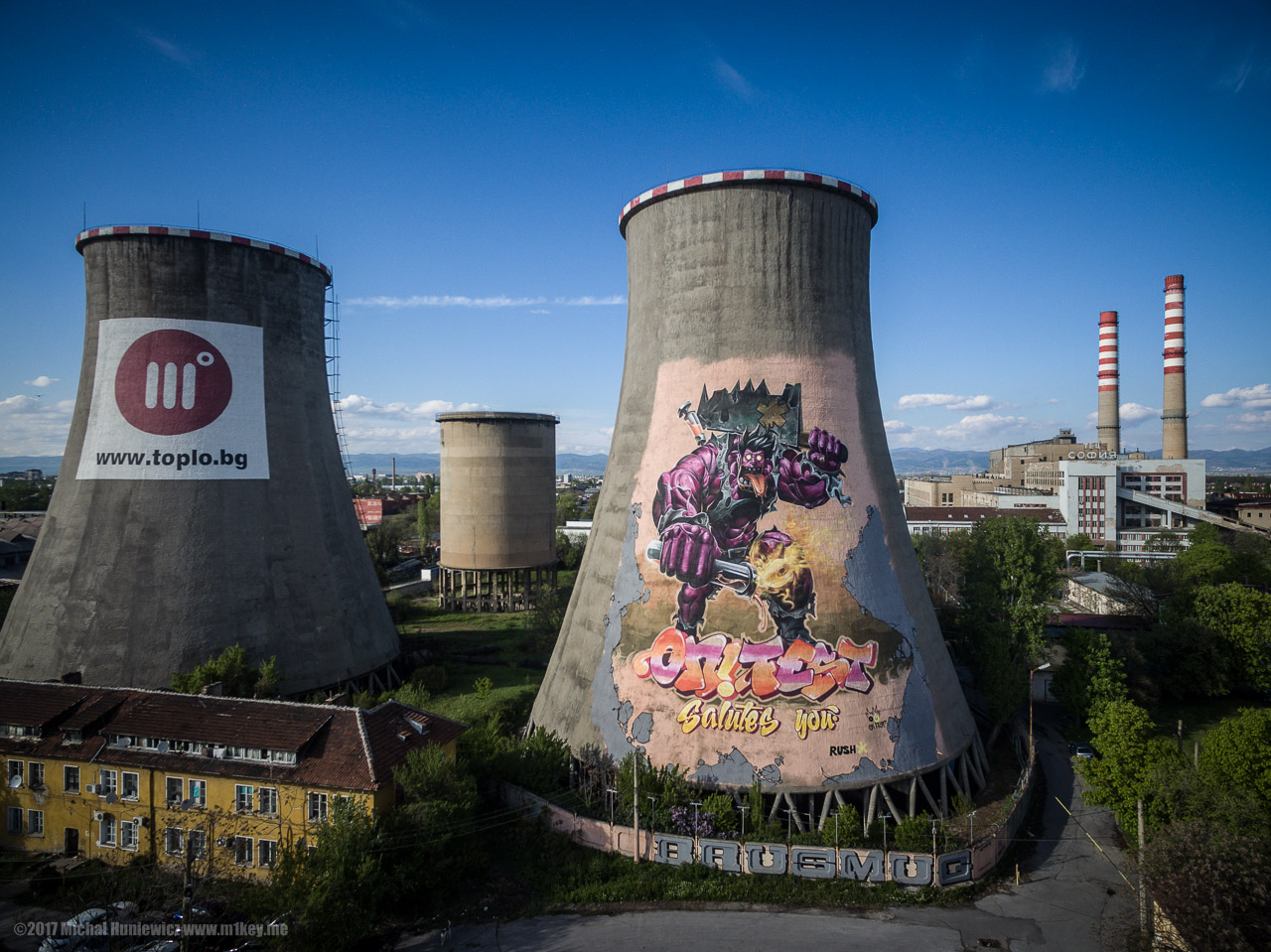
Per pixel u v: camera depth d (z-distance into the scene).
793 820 30.81
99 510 42.50
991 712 44.34
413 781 28.48
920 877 29.30
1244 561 80.00
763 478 33.72
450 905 28.12
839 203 36.81
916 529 130.50
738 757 31.47
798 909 28.08
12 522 106.19
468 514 81.44
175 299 43.22
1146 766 32.78
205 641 41.47
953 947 25.83
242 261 44.94
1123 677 48.16
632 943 25.89
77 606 41.44
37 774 31.11
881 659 33.12
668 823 30.66
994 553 49.66
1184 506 129.75
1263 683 52.78
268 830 28.59
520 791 33.25
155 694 32.28
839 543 33.84
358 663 47.22
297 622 44.56
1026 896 29.31
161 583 41.53
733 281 35.53
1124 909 28.42
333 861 25.09
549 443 85.44
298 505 46.47
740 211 35.53
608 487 39.34
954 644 58.22
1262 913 23.16
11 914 26.92
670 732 32.50
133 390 42.91
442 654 59.94
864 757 31.59
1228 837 25.44
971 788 36.62
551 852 31.27
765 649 32.09
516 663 60.00
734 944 25.84
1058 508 141.50
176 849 29.64
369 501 150.88
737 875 29.84
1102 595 76.38
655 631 33.72
